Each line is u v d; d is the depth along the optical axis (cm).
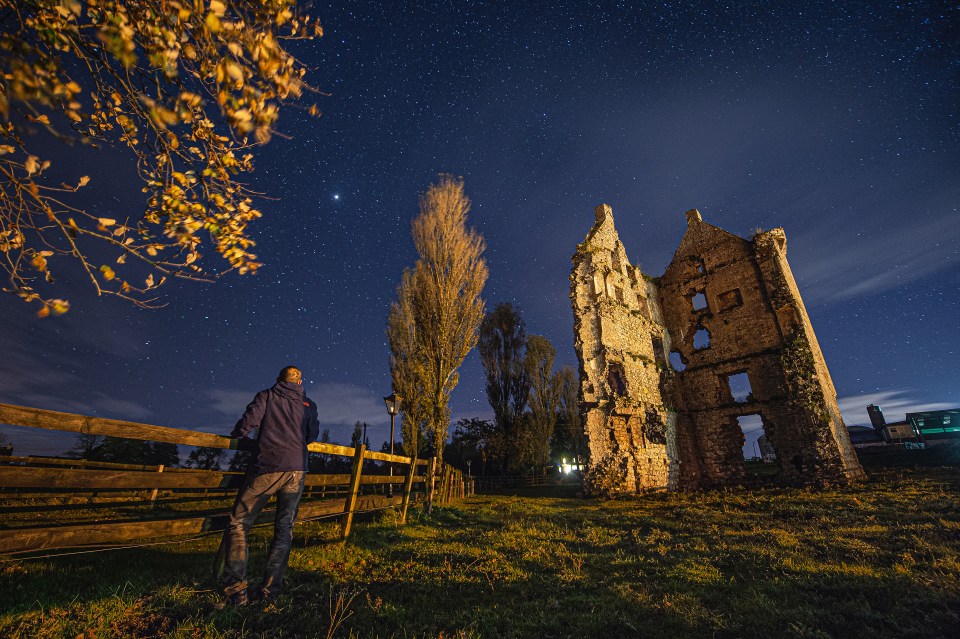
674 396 1903
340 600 291
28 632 226
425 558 457
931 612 287
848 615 296
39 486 218
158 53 174
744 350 1780
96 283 199
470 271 1739
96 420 261
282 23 197
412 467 754
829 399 1602
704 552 502
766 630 271
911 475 1361
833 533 591
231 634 245
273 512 456
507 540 570
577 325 1669
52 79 158
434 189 1817
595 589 363
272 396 352
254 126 188
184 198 229
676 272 2092
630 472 1477
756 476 1684
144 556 424
